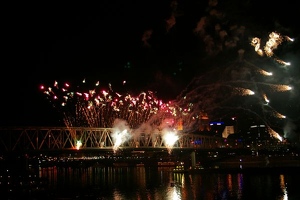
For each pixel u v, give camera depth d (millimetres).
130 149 145250
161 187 159000
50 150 117250
